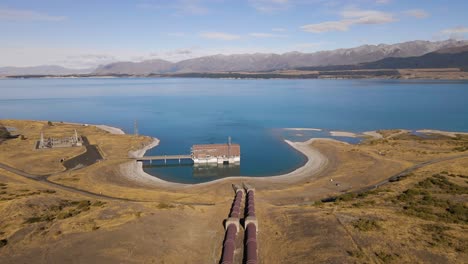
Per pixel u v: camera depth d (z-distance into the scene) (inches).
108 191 3720.5
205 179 4512.8
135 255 2085.4
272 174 4638.3
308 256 2030.0
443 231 2233.0
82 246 2156.7
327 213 2664.9
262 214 2792.8
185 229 2500.0
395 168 4296.3
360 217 2529.5
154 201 3422.7
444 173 3816.4
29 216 2684.5
